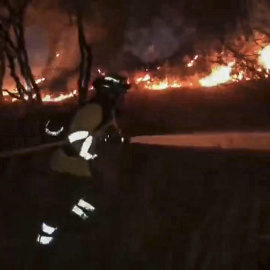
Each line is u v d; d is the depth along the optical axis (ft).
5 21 41.93
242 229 17.76
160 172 26.94
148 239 18.63
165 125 44.16
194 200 22.36
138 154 30.35
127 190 23.71
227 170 26.76
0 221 21.07
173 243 18.15
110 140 18.72
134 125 44.50
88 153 18.25
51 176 23.58
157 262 16.99
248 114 45.68
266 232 17.75
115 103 18.66
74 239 18.49
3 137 31.99
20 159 28.53
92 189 18.63
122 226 19.56
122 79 18.65
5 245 18.72
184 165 28.07
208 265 16.35
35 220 20.88
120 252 17.79
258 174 25.40
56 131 18.35
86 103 18.58
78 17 45.85
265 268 15.83
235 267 16.11
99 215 19.66
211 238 17.35
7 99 52.60
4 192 24.90
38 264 17.37
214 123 43.73
